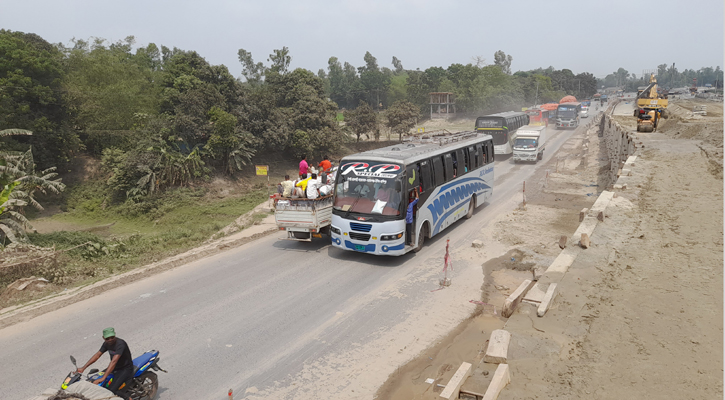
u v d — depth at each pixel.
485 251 14.39
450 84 104.25
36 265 14.60
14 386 7.50
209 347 8.70
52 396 6.02
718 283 9.20
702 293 8.80
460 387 6.40
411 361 8.20
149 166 39.88
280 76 57.16
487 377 6.63
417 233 13.91
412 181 13.60
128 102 43.41
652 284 9.30
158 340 8.98
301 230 14.21
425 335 9.14
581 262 10.58
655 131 36.16
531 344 7.37
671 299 8.62
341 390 7.37
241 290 11.51
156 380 7.25
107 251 19.33
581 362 6.83
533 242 15.12
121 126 43.84
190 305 10.62
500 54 168.00
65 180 41.41
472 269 12.84
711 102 77.00
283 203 14.19
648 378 6.32
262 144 48.22
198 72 46.88
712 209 14.23
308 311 10.26
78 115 42.47
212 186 43.44
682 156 23.45
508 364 6.87
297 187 14.37
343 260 13.79
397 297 10.98
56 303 10.80
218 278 12.39
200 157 43.44
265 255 14.39
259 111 48.25
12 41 37.41
